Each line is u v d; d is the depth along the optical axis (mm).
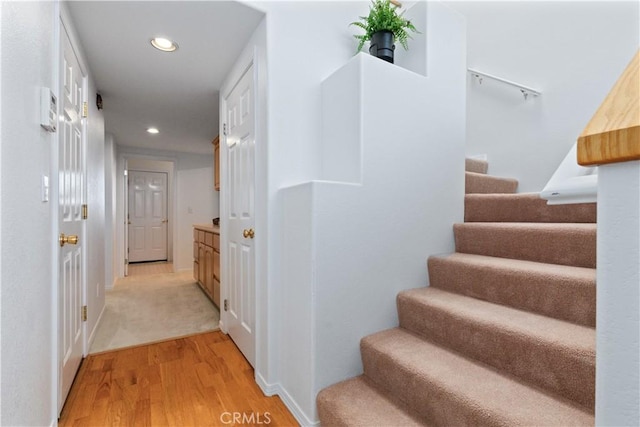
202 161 5355
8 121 889
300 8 1788
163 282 4363
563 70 2357
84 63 1998
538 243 1595
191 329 2609
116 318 2865
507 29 2678
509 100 2682
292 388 1568
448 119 2006
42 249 1188
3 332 866
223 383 1791
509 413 972
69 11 1614
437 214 1944
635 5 2029
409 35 1971
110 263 3953
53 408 1321
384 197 1664
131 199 6000
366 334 1585
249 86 1930
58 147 1374
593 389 982
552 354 1075
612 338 464
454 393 1090
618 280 457
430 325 1520
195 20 1724
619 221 454
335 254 1472
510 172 2678
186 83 2516
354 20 1994
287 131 1733
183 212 5219
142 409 1548
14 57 926
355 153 1594
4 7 856
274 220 1690
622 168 449
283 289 1672
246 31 1835
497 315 1347
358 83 1582
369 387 1429
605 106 506
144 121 3465
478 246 1891
